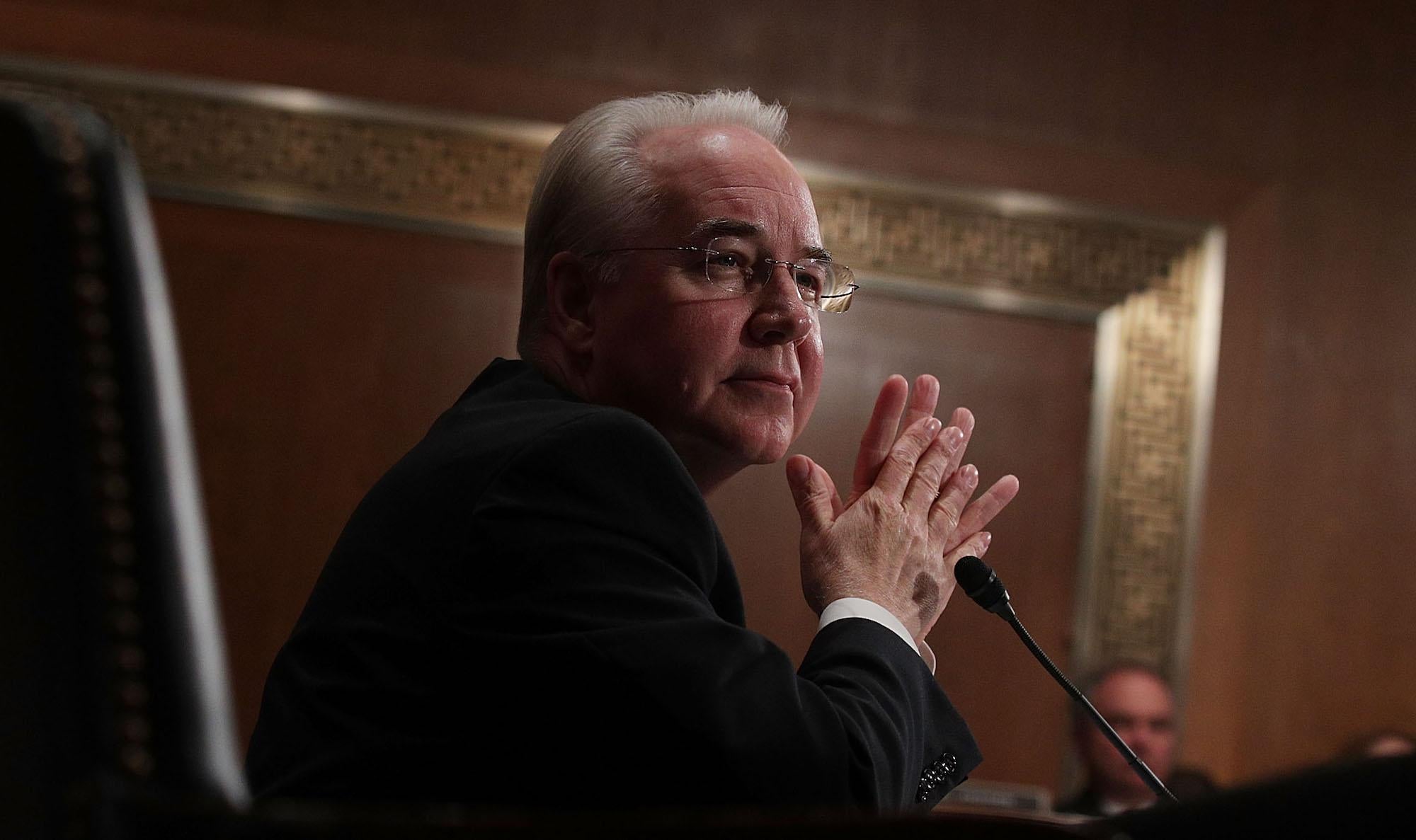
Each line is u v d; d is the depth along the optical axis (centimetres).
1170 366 688
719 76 658
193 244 616
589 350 188
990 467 668
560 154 196
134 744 88
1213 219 695
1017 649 658
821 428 651
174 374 95
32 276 89
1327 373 693
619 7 654
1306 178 701
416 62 636
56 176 90
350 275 627
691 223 185
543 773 141
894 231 668
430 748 144
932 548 184
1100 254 686
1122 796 522
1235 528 679
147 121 613
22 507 88
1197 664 672
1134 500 677
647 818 91
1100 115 689
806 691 142
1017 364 675
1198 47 700
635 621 140
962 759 167
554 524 145
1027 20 689
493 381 188
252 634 603
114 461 89
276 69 626
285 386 618
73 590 88
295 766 151
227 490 608
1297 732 670
